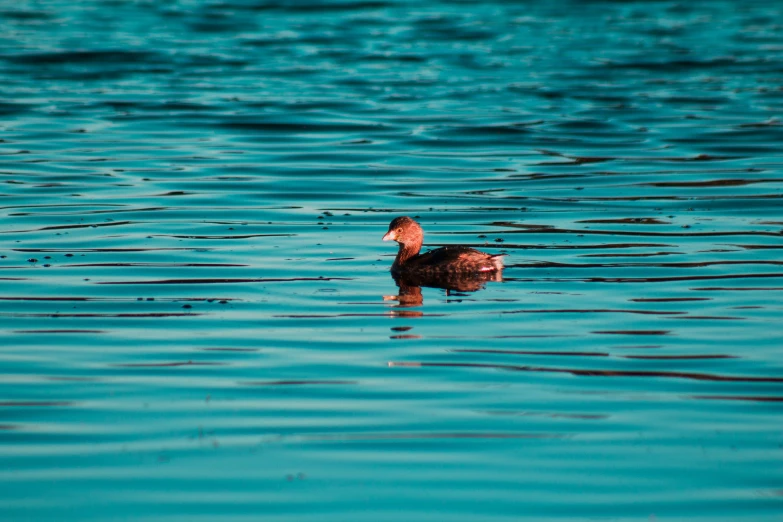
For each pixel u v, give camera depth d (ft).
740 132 101.86
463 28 160.56
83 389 40.47
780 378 41.39
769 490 32.58
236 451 35.14
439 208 75.25
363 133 102.73
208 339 46.60
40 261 59.93
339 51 144.66
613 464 34.32
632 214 72.74
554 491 32.58
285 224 70.38
